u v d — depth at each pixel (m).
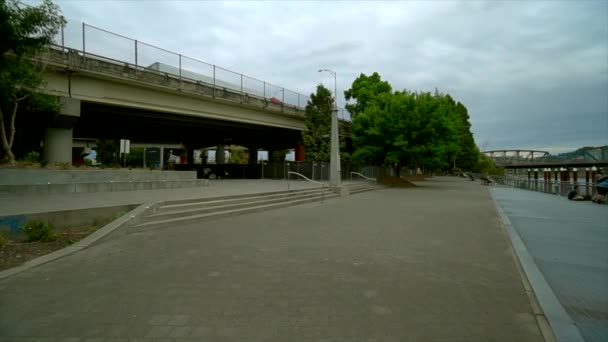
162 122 28.30
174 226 8.56
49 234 6.48
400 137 26.84
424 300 3.95
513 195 20.11
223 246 6.48
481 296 4.07
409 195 19.58
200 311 3.63
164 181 15.09
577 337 3.07
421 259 5.66
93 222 7.76
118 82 19.45
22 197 10.27
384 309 3.70
